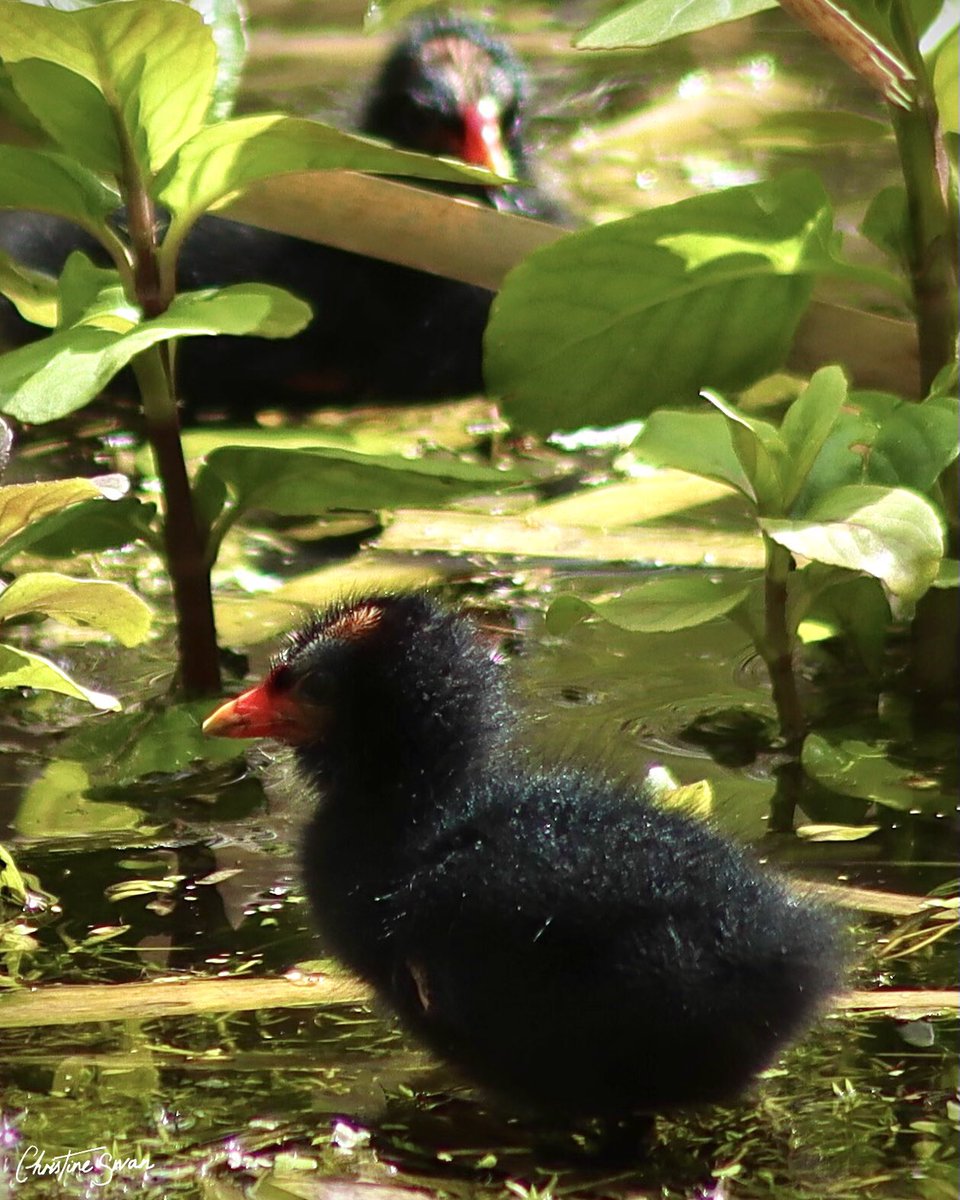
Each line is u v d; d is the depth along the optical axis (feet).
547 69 62.49
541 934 17.52
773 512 24.59
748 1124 17.43
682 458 25.12
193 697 27.48
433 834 19.34
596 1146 17.29
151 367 26.81
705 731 26.04
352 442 27.78
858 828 23.20
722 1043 17.04
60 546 27.55
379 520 34.86
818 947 17.62
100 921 21.42
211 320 23.75
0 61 27.17
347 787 20.24
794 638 26.12
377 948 18.83
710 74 60.70
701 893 17.67
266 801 24.53
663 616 24.29
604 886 17.70
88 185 26.00
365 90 52.80
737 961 17.16
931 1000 19.27
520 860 18.25
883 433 25.55
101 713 27.22
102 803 24.50
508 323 28.78
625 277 28.22
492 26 66.13
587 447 38.70
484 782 19.99
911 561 22.33
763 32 63.10
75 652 29.50
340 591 31.24
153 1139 17.04
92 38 24.20
